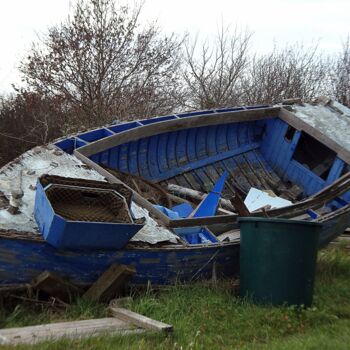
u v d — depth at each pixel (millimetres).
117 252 5062
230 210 7930
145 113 14711
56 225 4480
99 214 4996
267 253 5246
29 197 5238
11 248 4617
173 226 5816
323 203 7379
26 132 13555
